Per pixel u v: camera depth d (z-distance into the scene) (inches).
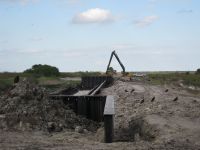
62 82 2226.9
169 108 1036.5
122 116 1048.8
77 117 1051.3
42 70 2925.7
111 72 2228.1
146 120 868.0
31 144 659.4
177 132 751.7
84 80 1937.7
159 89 1670.8
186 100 1214.9
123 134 868.6
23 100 981.2
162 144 646.5
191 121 855.7
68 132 874.1
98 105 1151.0
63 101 1163.9
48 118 928.9
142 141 721.6
